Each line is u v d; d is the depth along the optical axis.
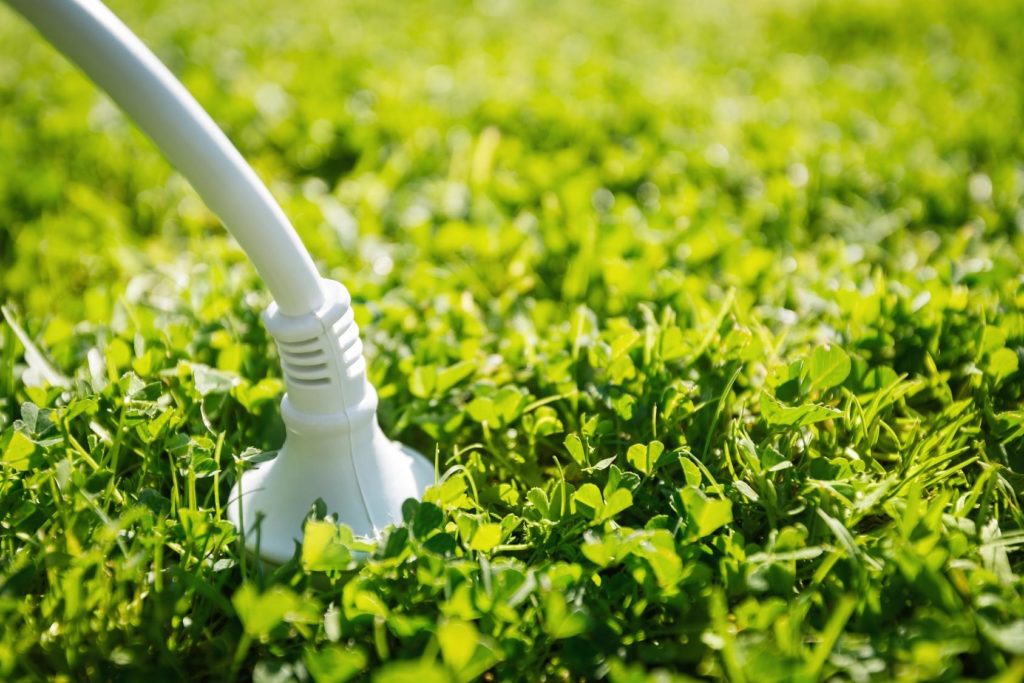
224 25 0.85
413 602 0.32
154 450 0.36
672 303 0.41
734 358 0.38
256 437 0.37
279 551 0.34
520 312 0.42
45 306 0.43
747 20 0.90
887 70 0.72
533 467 0.37
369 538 0.33
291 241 0.32
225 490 0.36
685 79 0.69
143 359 0.38
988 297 0.40
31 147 0.56
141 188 0.53
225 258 0.45
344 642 0.32
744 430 0.35
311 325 0.32
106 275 0.46
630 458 0.35
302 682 0.31
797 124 0.60
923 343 0.39
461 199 0.50
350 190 0.52
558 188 0.50
